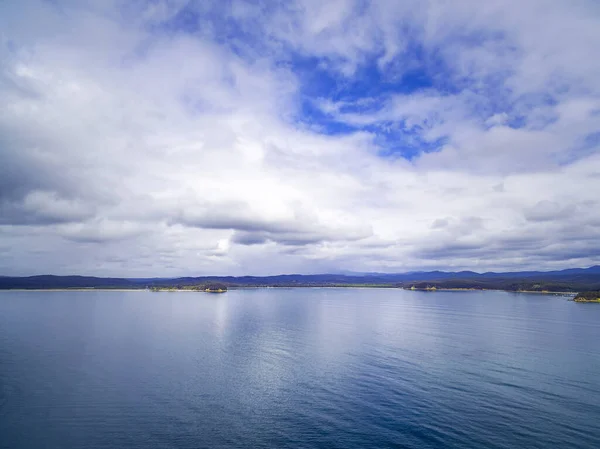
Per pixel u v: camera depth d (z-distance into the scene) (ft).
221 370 195.93
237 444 115.44
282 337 298.97
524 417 132.26
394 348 247.91
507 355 224.12
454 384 168.55
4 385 170.71
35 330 341.21
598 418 130.62
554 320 404.98
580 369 191.83
